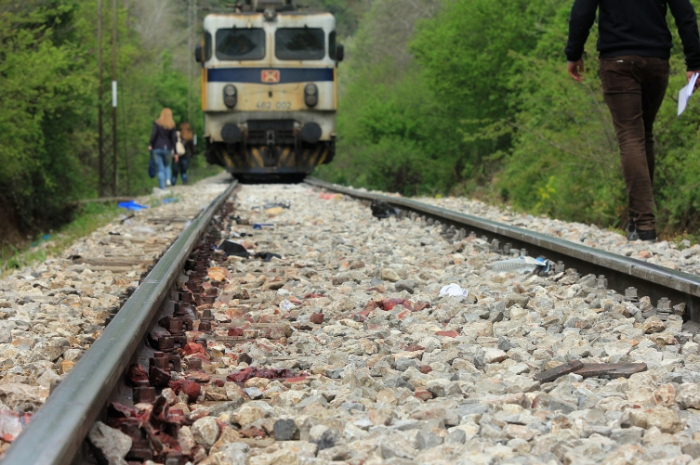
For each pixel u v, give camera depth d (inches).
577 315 199.5
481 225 357.4
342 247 360.8
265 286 258.1
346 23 4005.9
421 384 143.2
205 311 206.8
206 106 959.0
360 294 245.1
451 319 201.8
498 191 890.1
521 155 780.6
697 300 187.2
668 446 102.4
